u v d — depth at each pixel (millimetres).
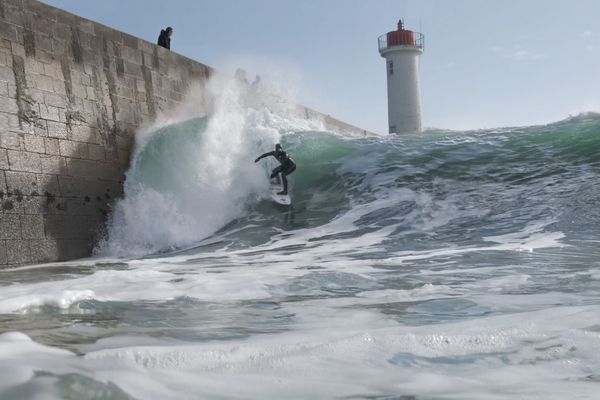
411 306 3998
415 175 13625
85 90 13070
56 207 11945
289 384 1969
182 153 14641
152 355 2139
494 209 10930
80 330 3133
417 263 6879
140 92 14719
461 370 2254
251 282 5492
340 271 6289
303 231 12047
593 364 2342
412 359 2385
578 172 12234
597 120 15445
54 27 12438
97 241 12898
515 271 5820
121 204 13617
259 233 12383
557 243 8039
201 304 4328
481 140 15117
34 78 11797
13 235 10883
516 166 13203
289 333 3074
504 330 2836
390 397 1858
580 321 3047
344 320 3535
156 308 4102
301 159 15375
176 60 16156
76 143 12656
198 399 1684
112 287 5316
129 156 14141
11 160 11062
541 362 2367
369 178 14039
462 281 5254
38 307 3990
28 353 1783
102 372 1745
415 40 34750
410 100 34656
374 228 11258
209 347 2312
